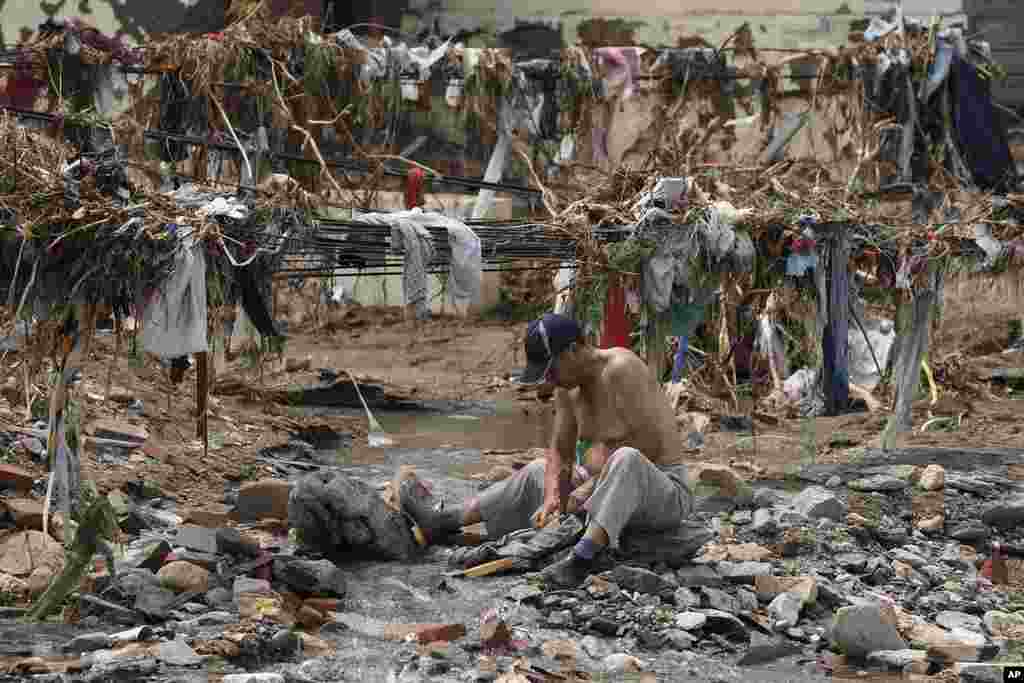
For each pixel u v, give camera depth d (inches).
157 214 502.0
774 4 1720.0
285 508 635.5
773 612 512.1
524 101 1115.3
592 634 488.4
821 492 658.8
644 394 555.5
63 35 927.7
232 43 992.2
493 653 459.8
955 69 1111.0
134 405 799.1
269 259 549.0
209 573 525.3
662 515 549.3
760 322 987.3
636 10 1782.7
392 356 1304.1
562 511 569.3
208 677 421.4
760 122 1240.2
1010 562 621.6
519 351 1315.2
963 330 1214.9
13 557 533.0
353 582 543.5
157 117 1000.9
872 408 977.5
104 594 493.7
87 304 504.4
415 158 1550.2
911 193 1074.7
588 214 711.7
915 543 634.2
